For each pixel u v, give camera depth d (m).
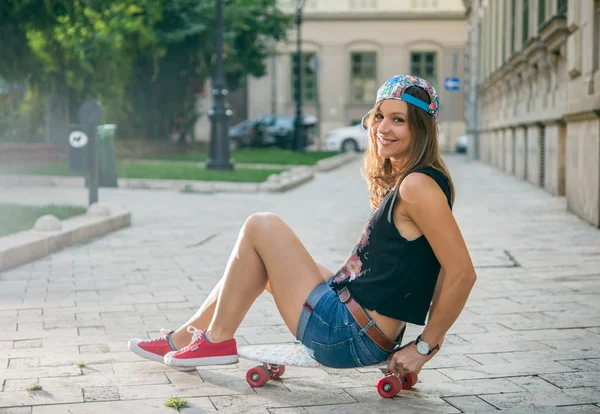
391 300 3.14
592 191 10.42
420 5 44.94
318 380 3.79
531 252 8.10
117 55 23.17
